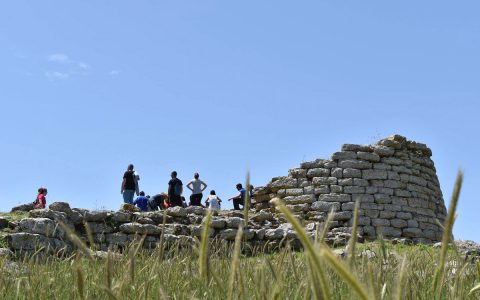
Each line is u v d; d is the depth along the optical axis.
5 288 3.14
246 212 1.55
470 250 13.80
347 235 20.81
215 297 2.23
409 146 26.03
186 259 3.50
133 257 2.55
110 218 19.55
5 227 17.22
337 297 2.37
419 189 25.81
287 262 2.80
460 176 1.32
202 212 21.95
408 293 2.31
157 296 2.63
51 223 17.05
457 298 1.99
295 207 25.06
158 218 20.95
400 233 24.55
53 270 3.90
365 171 24.73
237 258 1.46
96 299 2.82
